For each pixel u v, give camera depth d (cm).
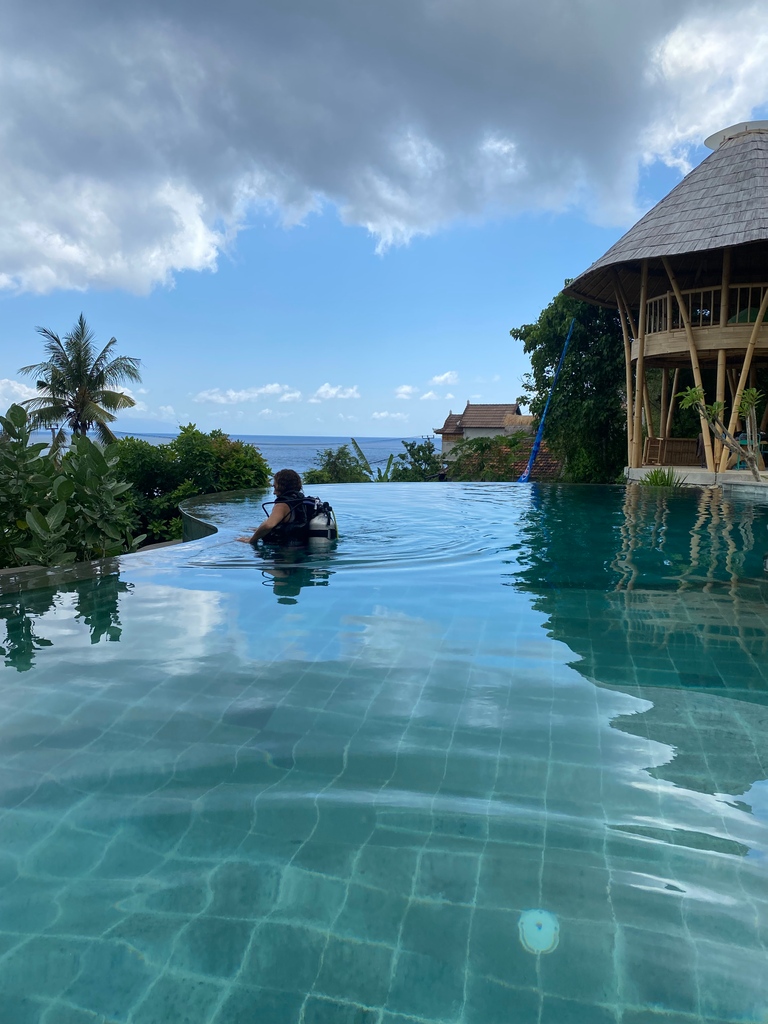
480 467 2792
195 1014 129
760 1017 127
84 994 134
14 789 209
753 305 1705
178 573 546
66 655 337
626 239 1555
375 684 294
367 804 199
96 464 629
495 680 298
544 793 204
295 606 434
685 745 234
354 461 3092
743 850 176
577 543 694
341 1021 126
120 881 166
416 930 149
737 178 1450
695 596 457
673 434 2053
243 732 247
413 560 600
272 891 162
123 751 233
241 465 2114
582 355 2019
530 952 142
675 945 144
